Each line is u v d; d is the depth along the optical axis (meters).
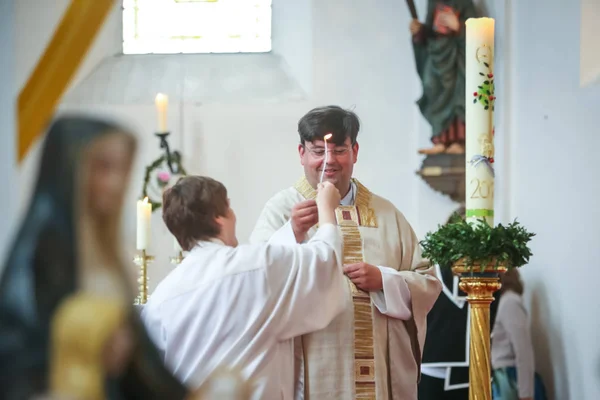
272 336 4.27
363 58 9.17
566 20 8.12
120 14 9.56
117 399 2.22
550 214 8.20
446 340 7.56
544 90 8.35
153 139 9.06
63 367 2.11
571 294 7.89
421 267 5.18
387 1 9.20
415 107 9.04
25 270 2.13
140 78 9.33
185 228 4.40
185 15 9.62
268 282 4.26
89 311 2.14
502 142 8.76
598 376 7.42
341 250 4.45
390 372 4.88
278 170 9.09
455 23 8.69
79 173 2.19
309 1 9.30
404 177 9.01
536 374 8.07
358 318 4.81
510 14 8.74
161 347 4.25
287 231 4.78
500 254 4.30
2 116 4.74
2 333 2.11
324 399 4.70
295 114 9.16
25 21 8.53
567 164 8.01
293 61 9.39
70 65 4.80
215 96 9.21
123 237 2.24
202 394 2.26
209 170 9.11
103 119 2.25
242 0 9.62
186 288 4.28
